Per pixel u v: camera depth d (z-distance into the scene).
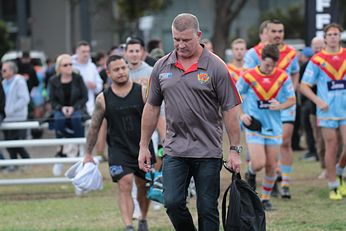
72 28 97.75
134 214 26.44
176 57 18.84
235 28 139.75
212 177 18.70
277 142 27.20
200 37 18.73
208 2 137.00
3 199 31.89
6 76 38.00
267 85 26.98
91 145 23.38
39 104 57.62
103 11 125.31
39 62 77.75
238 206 18.45
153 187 22.77
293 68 30.61
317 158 40.84
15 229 24.69
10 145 32.12
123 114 22.92
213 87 18.64
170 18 134.75
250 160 27.88
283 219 25.53
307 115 40.94
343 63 28.78
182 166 18.89
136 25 118.62
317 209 27.16
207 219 18.69
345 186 30.94
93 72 38.84
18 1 67.81
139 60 27.92
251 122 26.91
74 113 34.47
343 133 28.98
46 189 34.28
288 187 29.67
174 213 18.70
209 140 18.80
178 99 18.72
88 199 31.03
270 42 30.19
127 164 23.06
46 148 50.47
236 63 33.09
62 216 27.38
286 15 130.62
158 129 23.95
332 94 28.97
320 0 40.44
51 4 120.19
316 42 35.00
